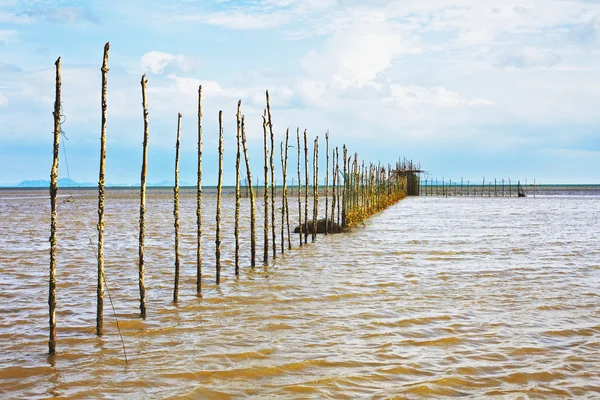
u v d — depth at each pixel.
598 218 48.44
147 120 13.84
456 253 25.66
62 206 72.38
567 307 14.90
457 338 12.16
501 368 10.36
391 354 11.16
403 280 18.97
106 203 82.56
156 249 27.75
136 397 9.24
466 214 54.91
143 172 14.12
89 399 9.20
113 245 29.30
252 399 9.12
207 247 28.70
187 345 11.93
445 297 16.25
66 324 13.65
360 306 15.24
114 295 16.97
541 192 156.00
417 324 13.31
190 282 18.98
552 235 33.66
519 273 20.14
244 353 11.32
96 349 11.72
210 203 81.56
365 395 9.21
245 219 48.22
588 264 22.12
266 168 22.36
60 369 10.57
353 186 43.88
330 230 36.09
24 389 9.62
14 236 33.88
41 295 17.02
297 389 9.48
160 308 15.27
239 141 19.86
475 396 9.15
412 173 117.00
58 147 11.19
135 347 11.84
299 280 19.19
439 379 9.82
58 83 10.98
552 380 9.80
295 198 89.00
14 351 11.64
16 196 127.50
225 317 14.27
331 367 10.48
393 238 32.62
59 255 25.55
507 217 50.25
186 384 9.77
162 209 64.88
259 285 18.36
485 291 17.03
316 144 31.52
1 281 19.22
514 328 12.89
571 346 11.59
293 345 11.81
